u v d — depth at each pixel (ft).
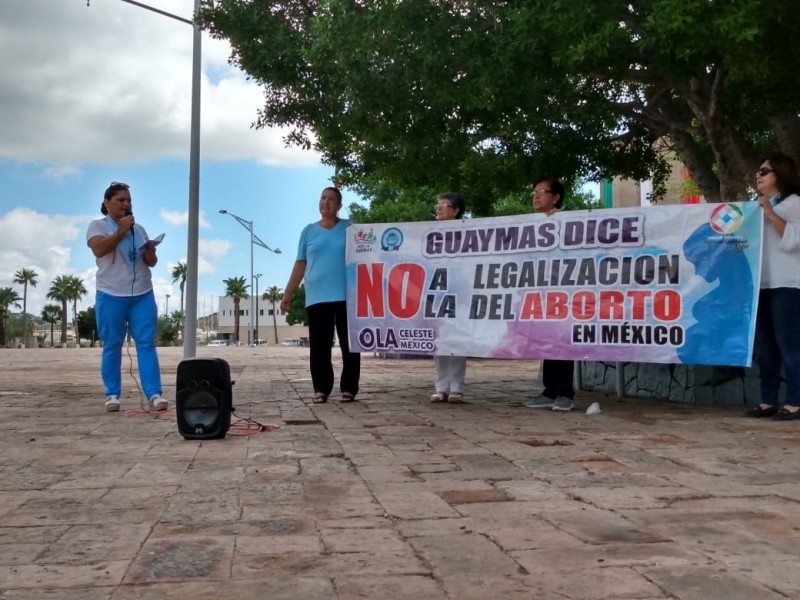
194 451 15.70
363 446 16.20
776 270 19.95
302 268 25.99
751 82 24.81
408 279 24.90
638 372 26.91
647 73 26.78
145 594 7.54
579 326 22.52
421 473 13.34
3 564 8.46
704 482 12.41
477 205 37.52
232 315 444.55
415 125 29.71
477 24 24.02
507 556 8.61
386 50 25.02
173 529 9.84
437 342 24.45
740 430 18.13
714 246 21.04
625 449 15.55
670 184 81.61
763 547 8.83
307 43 32.63
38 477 13.12
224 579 7.95
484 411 22.62
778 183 20.16
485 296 23.97
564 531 9.59
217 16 33.71
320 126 34.53
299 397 27.37
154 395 22.88
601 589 7.51
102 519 10.36
